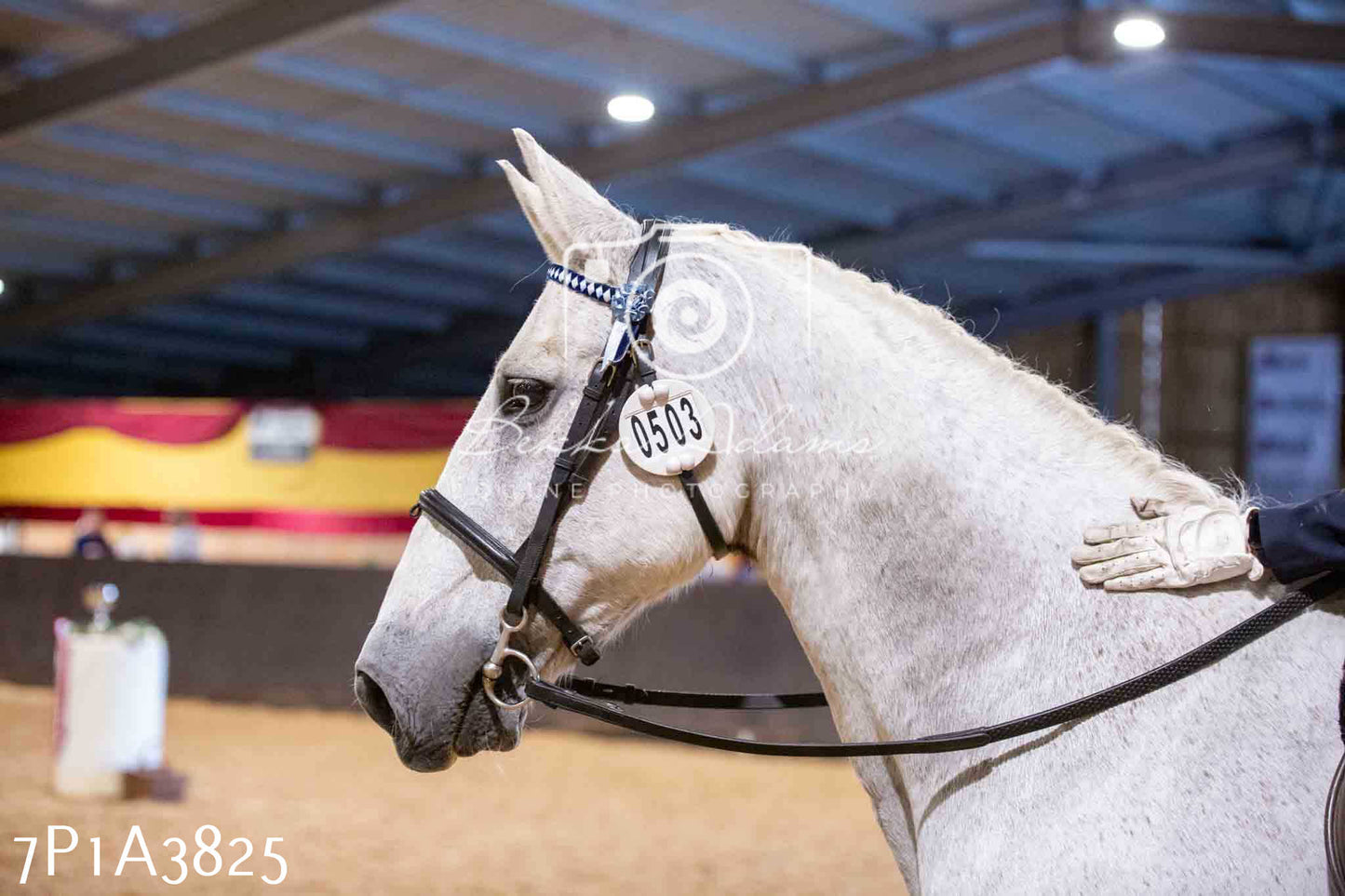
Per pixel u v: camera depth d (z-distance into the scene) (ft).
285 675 33.60
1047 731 4.92
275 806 21.63
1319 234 54.65
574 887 16.75
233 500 35.96
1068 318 59.77
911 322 5.63
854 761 5.58
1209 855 4.50
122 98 30.27
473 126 36.60
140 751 21.94
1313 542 4.66
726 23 30.76
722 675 28.22
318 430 35.12
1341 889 4.31
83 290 51.34
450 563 5.44
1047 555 5.19
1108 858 4.59
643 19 29.71
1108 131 39.93
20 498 38.34
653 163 36.22
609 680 29.25
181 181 40.86
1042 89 35.88
